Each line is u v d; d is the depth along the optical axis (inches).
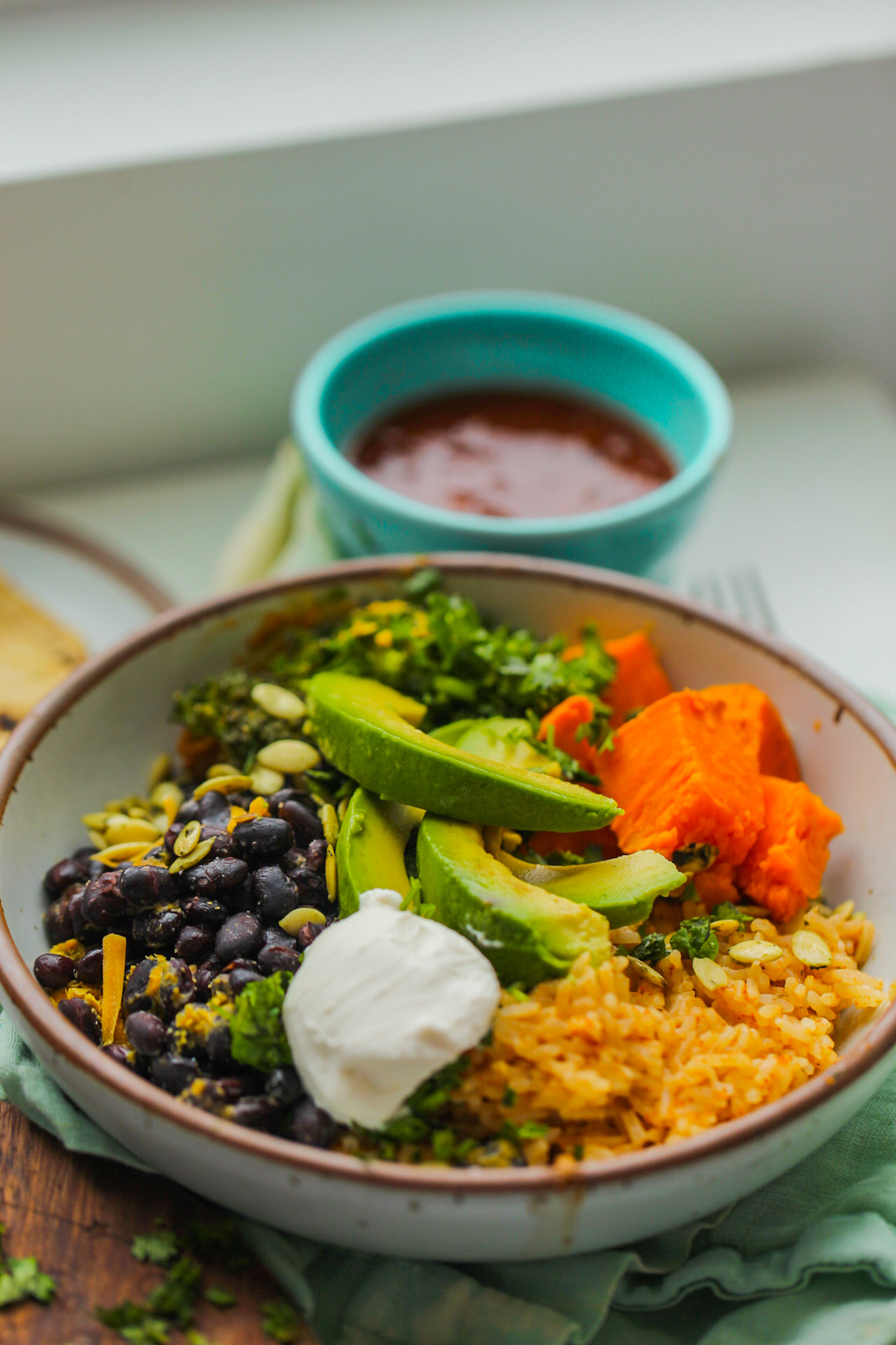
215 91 23.2
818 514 23.6
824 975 15.2
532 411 21.4
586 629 17.5
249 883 15.0
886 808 15.8
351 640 16.8
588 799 15.0
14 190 21.2
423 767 14.9
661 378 20.7
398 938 13.9
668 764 15.8
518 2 25.6
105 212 21.8
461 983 13.7
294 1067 13.8
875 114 23.9
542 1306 14.1
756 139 23.8
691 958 15.1
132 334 23.0
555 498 20.2
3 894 15.0
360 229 23.1
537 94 22.8
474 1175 12.9
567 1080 13.6
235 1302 13.9
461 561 17.4
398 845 15.3
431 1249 13.6
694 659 17.2
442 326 21.0
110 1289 13.9
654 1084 14.0
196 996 14.4
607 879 14.8
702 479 18.9
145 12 25.1
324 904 15.1
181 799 16.5
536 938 14.0
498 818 14.9
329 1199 13.1
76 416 23.5
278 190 22.4
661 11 25.0
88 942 15.1
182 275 22.6
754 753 16.2
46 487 24.1
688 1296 14.8
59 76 23.5
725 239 24.7
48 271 22.0
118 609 21.5
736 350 26.5
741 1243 14.7
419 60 24.0
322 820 15.5
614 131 23.1
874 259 25.8
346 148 22.2
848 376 26.8
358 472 19.1
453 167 22.9
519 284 24.5
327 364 20.3
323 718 15.9
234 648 17.2
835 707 16.3
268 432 24.7
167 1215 14.3
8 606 21.1
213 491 24.2
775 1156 13.5
